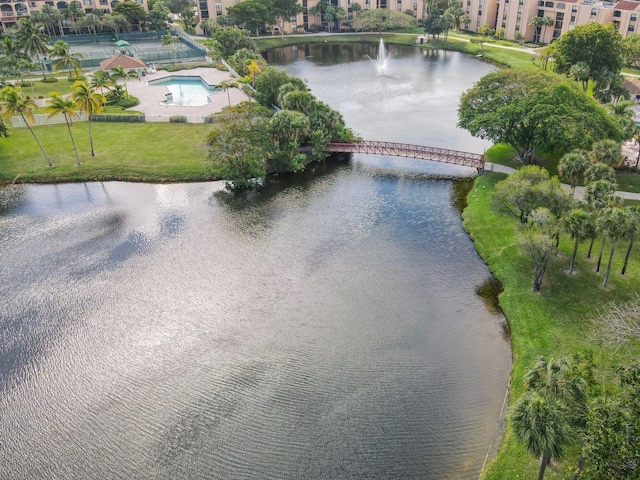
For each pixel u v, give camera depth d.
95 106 82.25
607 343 39.81
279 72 103.88
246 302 53.59
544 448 28.27
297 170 83.81
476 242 62.41
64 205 73.62
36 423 41.09
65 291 55.62
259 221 68.81
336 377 44.25
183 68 143.25
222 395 42.88
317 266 59.12
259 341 48.44
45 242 64.56
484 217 66.38
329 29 199.38
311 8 194.62
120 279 57.44
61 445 39.25
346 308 52.41
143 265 59.81
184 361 46.44
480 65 154.12
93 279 57.47
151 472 36.97
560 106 70.44
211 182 80.06
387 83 137.88
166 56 151.88
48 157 85.31
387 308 52.34
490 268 57.66
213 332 49.69
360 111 115.19
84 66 141.50
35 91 118.81
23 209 72.69
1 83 122.31
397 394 42.44
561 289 51.97
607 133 70.12
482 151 91.25
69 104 79.50
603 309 48.41
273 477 36.22
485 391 42.47
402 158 88.44
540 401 28.70
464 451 37.53
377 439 38.66
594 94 102.31
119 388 43.94
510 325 49.12
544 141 69.56
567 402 30.16
